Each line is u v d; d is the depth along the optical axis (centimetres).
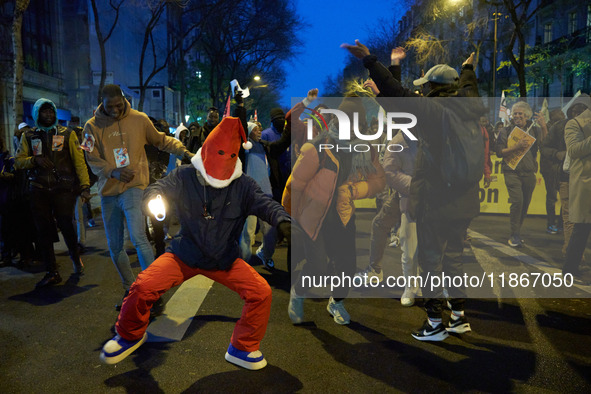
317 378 279
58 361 304
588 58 2594
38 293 460
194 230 286
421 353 314
